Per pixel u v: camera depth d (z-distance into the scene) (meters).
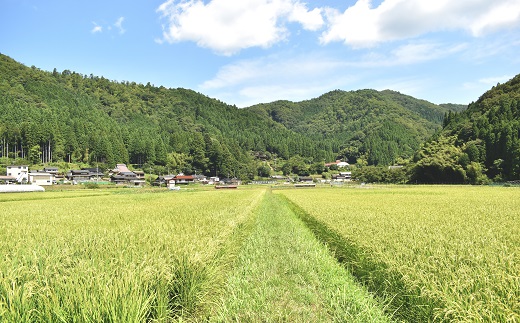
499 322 3.55
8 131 106.50
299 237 11.84
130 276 4.32
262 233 13.17
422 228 9.30
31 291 3.85
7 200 35.06
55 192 50.56
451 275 4.71
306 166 165.12
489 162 74.31
